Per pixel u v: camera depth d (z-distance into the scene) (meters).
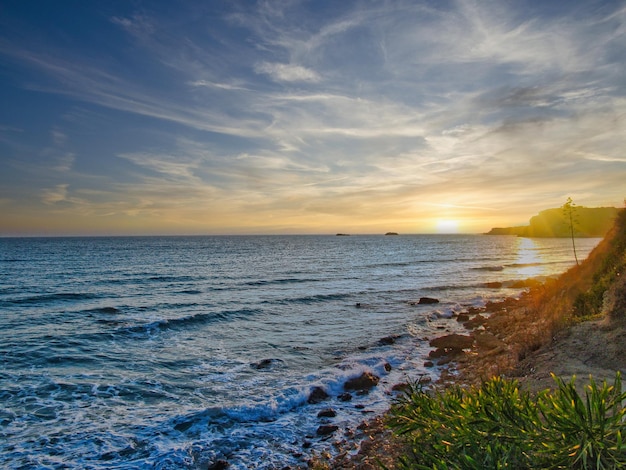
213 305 26.48
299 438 8.96
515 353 11.93
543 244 145.25
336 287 35.97
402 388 11.96
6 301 26.78
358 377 12.60
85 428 9.32
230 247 115.75
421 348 16.81
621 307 11.23
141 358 15.12
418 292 33.59
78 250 90.50
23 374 12.95
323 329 20.39
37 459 7.97
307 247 120.12
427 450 4.64
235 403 10.80
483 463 3.61
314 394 11.37
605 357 8.95
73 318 21.91
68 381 12.39
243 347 16.88
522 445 3.48
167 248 105.69
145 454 8.22
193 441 8.79
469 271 52.78
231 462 7.98
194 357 15.38
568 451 3.17
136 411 10.34
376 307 26.56
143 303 26.86
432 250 105.44
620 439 2.96
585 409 3.24
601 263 20.67
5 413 10.03
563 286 23.81
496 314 24.05
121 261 61.94
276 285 37.00
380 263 62.84
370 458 7.52
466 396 4.48
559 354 9.91
